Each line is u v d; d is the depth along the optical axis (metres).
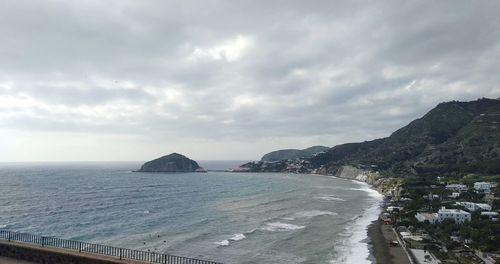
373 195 190.88
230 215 117.69
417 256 71.88
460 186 179.25
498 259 69.31
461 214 110.88
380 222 108.44
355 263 65.75
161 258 52.53
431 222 108.62
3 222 100.06
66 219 106.81
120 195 177.62
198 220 107.44
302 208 135.50
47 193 180.25
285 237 84.44
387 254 72.56
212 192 199.50
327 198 172.12
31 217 109.19
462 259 71.75
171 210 129.00
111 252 58.91
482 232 88.19
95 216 113.31
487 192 165.12
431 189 181.88
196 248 73.50
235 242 79.12
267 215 117.94
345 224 103.62
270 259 66.69
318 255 70.06
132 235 85.44
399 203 153.00
